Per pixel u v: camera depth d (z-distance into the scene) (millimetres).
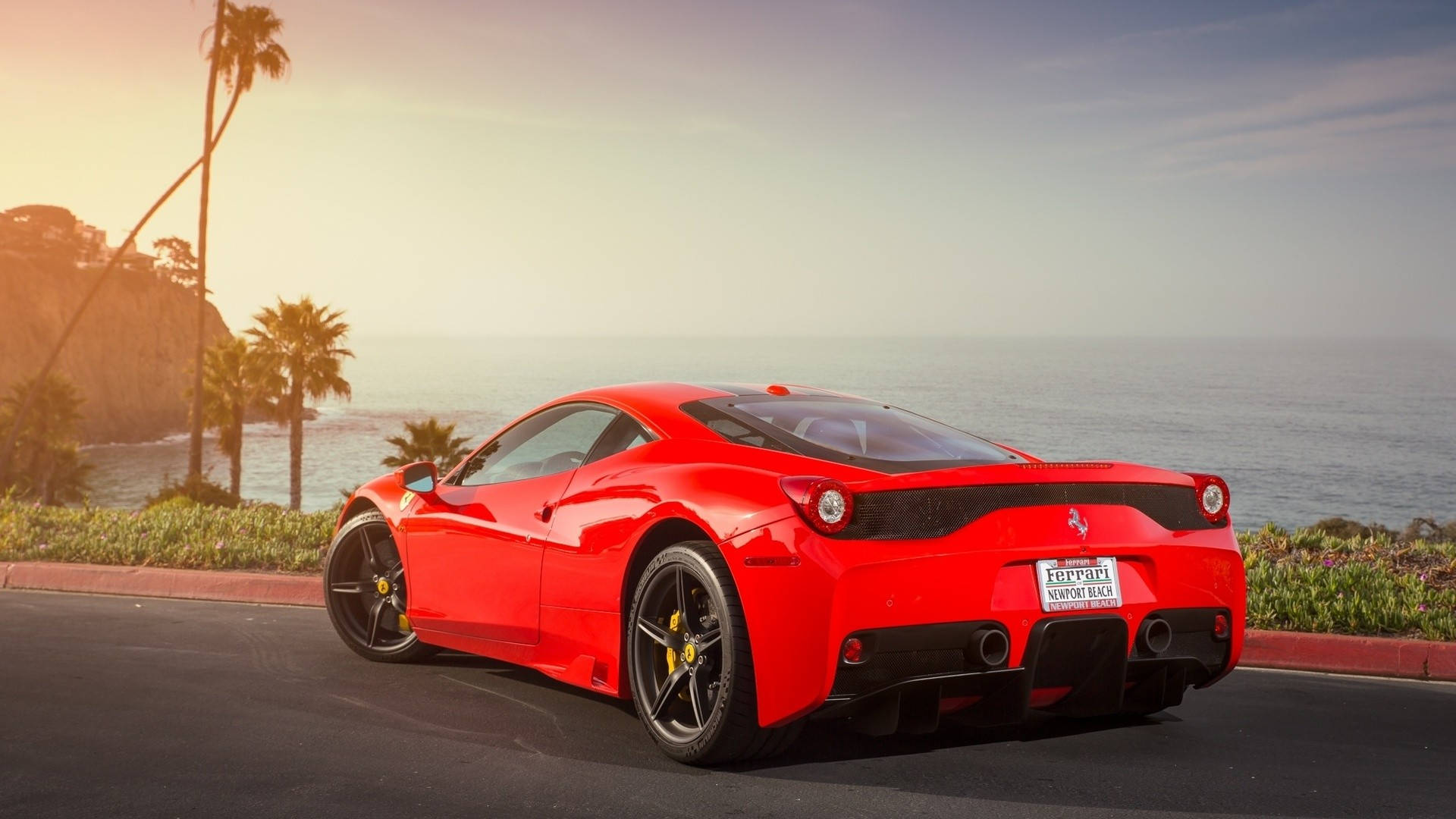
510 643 4523
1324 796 3410
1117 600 3510
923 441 3975
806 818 3133
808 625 3234
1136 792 3412
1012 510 3395
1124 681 3551
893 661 3277
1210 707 4637
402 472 4902
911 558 3238
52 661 5305
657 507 3770
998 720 3477
